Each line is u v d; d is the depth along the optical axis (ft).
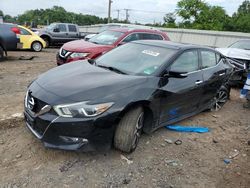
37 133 11.54
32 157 11.85
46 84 12.23
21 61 36.22
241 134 16.84
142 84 12.74
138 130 12.80
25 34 48.03
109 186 10.52
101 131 11.18
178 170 12.09
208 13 153.69
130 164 12.02
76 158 12.03
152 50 15.75
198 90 16.43
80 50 24.99
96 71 13.78
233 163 13.23
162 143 14.29
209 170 12.42
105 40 28.19
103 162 11.93
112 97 11.43
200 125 17.46
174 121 15.61
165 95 13.66
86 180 10.72
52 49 57.36
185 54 15.79
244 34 83.41
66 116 10.79
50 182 10.44
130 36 28.60
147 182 11.02
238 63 27.12
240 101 24.44
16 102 18.17
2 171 10.82
